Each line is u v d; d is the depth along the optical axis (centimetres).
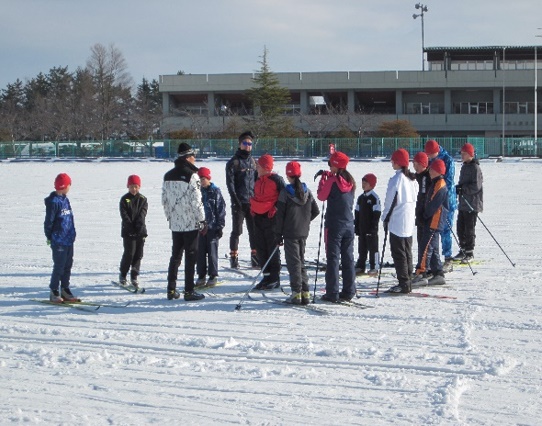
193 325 715
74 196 2377
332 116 6375
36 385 546
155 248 1268
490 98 6700
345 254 800
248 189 1029
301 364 587
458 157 5388
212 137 6394
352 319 727
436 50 6600
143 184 2933
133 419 479
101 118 7512
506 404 492
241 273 1000
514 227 1483
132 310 787
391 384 535
